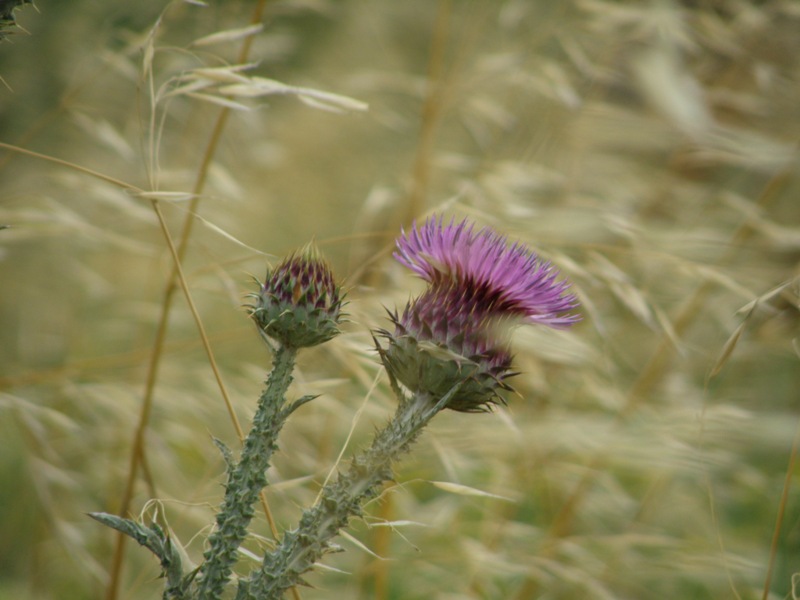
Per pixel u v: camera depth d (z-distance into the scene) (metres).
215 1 9.98
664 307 9.77
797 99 10.33
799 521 9.23
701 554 8.25
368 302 8.06
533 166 9.66
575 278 8.02
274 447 4.69
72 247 11.34
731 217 10.31
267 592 4.49
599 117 10.20
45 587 9.10
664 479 9.45
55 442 9.29
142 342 10.75
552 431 8.20
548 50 11.83
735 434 8.36
